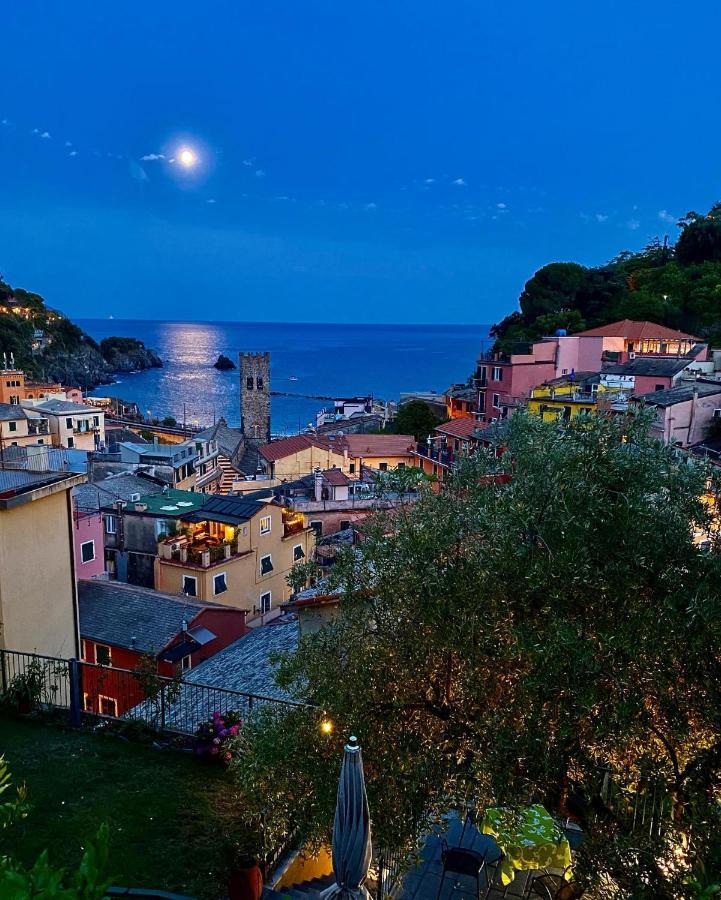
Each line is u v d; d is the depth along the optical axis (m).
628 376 62.94
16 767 13.27
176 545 37.78
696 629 8.44
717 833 7.84
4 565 17.47
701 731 9.23
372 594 10.95
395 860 9.89
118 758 13.73
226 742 12.98
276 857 11.30
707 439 45.94
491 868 12.65
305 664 11.18
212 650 28.41
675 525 9.30
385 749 9.81
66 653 19.70
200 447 73.69
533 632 9.02
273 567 41.19
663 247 116.00
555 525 9.20
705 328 84.12
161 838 11.36
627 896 7.98
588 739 9.06
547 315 97.31
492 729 9.03
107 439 92.00
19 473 19.77
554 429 11.18
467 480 11.23
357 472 71.25
